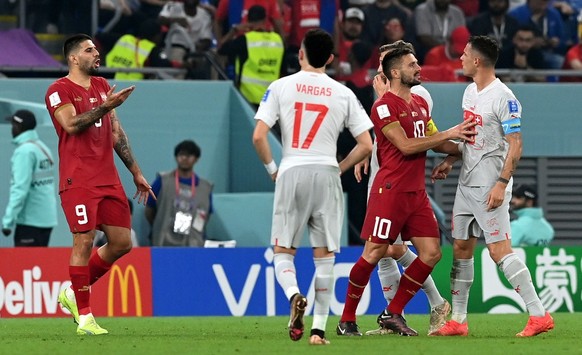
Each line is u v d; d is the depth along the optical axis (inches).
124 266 1926.7
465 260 1396.4
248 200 2210.9
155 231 2171.5
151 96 2294.5
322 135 1261.1
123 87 2288.4
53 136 2212.1
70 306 1446.9
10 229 2085.4
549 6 2706.7
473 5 2637.8
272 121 1266.0
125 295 1925.4
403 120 1338.6
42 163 2094.0
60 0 2506.2
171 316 1925.4
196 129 2309.3
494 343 1269.7
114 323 1722.4
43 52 2436.0
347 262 1937.7
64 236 2201.0
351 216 2289.6
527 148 2378.2
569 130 2381.9
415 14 2534.5
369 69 2367.1
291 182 1252.5
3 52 2395.4
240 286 1947.6
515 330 1534.2
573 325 1643.7
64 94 1368.1
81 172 1369.3
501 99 1349.7
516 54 2551.7
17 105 2217.0
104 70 2352.4
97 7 2492.6
